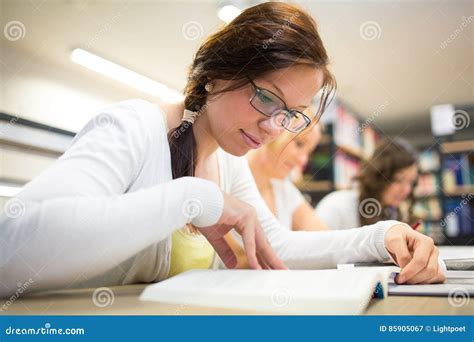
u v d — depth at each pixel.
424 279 0.52
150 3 1.59
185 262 0.74
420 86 2.09
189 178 0.58
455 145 2.13
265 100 0.69
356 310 0.34
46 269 0.47
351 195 1.81
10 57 1.61
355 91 2.13
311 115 0.77
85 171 0.52
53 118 1.60
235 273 0.50
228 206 0.59
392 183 1.82
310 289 0.39
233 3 1.42
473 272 0.65
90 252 0.47
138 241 0.49
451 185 2.02
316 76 0.69
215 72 0.71
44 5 1.63
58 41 1.64
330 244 0.72
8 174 1.44
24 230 0.46
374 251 0.65
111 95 1.72
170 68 1.65
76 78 1.67
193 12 1.58
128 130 0.61
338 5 1.69
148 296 0.43
